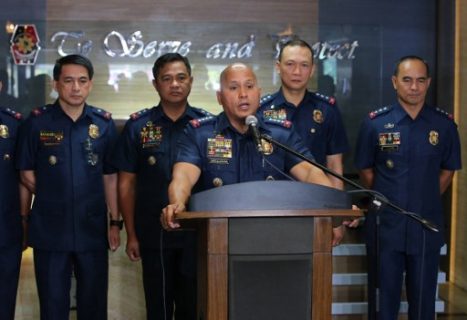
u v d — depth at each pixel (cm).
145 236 332
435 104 477
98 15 465
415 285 348
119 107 469
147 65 470
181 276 330
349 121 479
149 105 471
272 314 202
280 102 350
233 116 255
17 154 329
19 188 338
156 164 330
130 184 338
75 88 322
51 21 462
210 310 201
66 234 326
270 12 475
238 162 261
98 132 334
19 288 400
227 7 473
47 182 327
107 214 339
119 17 467
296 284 203
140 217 334
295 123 349
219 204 202
